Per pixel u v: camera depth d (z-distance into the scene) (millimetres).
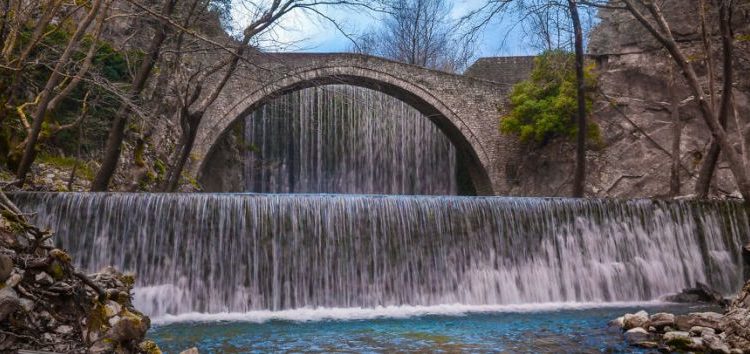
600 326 10156
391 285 13047
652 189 29984
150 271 11766
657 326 9227
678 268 14945
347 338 9070
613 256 14602
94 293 5480
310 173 34719
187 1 18234
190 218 12133
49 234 5484
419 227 13438
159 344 8555
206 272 12023
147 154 21500
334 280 12742
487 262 13711
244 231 12359
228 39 17125
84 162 18578
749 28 28109
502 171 33312
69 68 15234
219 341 8805
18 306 4840
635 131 30875
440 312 12000
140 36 19609
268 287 12328
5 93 14750
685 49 30125
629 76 31484
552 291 13984
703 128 29688
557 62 30000
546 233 14266
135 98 15469
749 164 20688
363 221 13117
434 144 37219
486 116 33344
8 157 14312
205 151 27109
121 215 11797
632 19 31500
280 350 8164
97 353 5039
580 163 21938
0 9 13656
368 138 35781
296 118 34688
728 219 15695
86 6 13719
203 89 27109
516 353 8016
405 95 32781
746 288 9562
